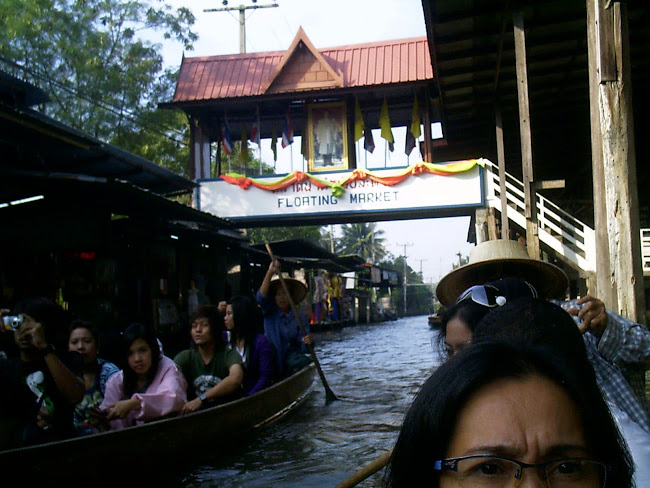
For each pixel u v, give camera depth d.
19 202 11.60
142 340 5.45
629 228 7.07
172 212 13.52
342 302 35.34
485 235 16.66
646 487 2.30
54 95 20.94
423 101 18.67
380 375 11.36
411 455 1.16
